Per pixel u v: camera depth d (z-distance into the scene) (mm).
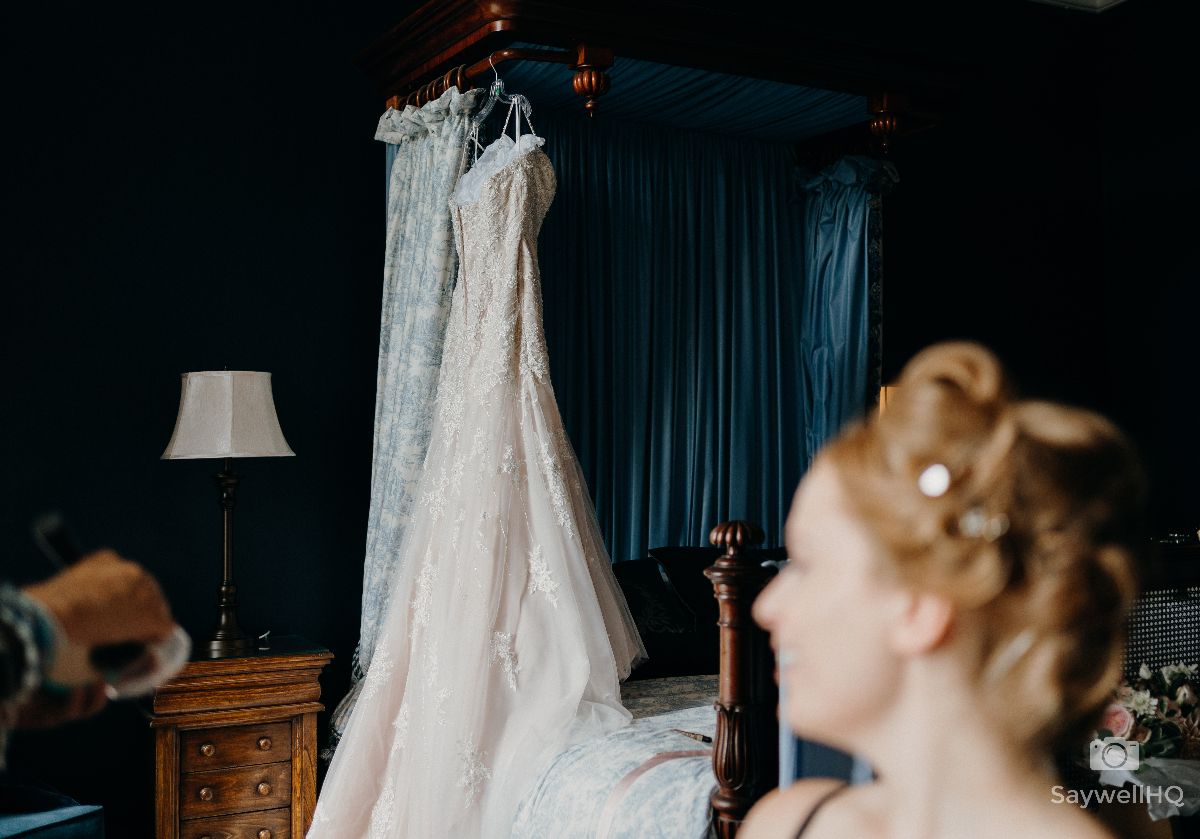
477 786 3283
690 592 4523
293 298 4777
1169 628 2953
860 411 5133
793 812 833
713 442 5176
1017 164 6426
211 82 4664
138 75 4543
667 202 5090
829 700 678
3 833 3346
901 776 674
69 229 4410
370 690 3740
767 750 2688
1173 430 6285
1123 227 6570
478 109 4188
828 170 5258
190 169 4617
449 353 4035
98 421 4438
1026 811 647
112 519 4445
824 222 5301
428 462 3918
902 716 669
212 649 4184
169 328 4562
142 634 901
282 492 4730
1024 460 634
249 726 4094
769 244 5340
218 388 4246
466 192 4031
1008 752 653
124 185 4504
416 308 4281
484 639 3418
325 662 4211
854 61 4336
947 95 4598
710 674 4348
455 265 4184
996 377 681
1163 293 6348
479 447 3668
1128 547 639
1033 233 6457
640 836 2770
